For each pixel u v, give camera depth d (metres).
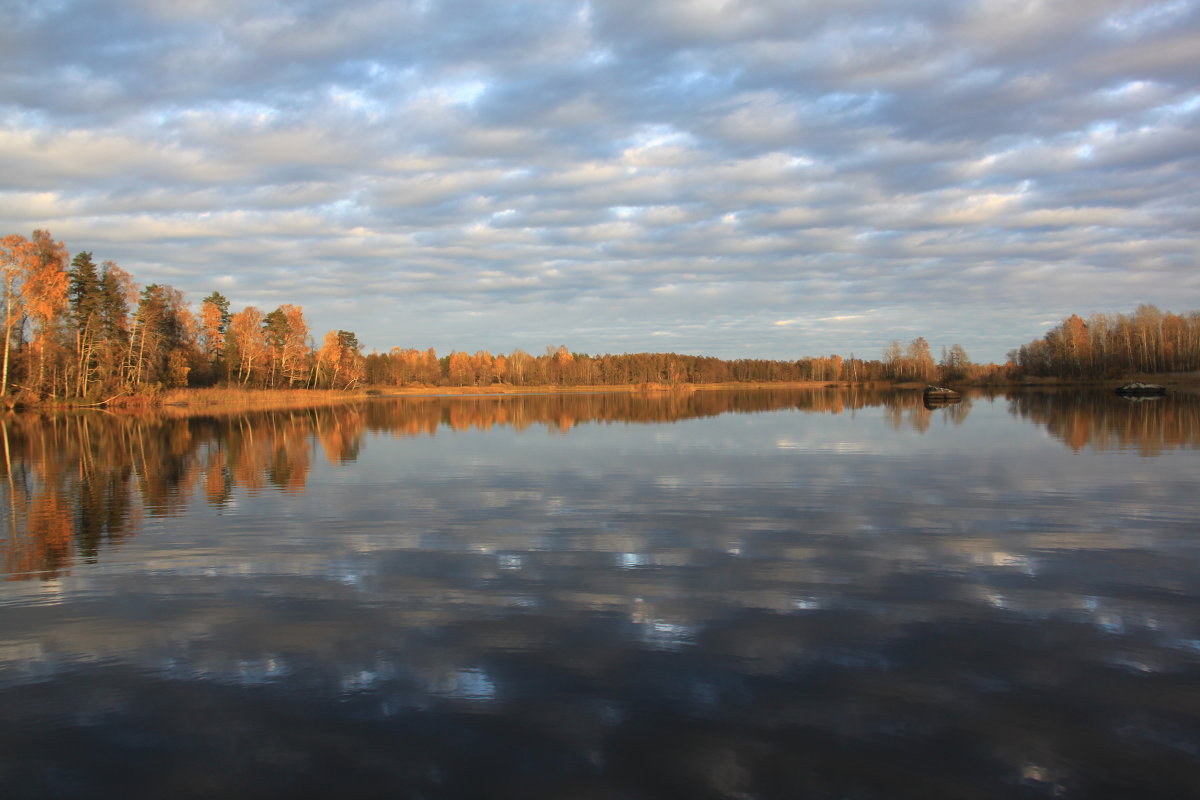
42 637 8.05
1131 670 6.88
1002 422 38.44
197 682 6.87
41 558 11.41
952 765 5.36
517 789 5.14
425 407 73.50
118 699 6.55
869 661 7.14
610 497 16.50
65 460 24.95
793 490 17.12
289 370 104.94
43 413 57.09
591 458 24.25
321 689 6.68
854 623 8.17
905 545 11.70
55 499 16.88
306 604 9.05
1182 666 6.96
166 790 5.20
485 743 5.73
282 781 5.28
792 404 70.94
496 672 6.99
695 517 14.12
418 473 20.97
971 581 9.70
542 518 14.18
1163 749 5.54
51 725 6.12
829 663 7.10
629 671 6.97
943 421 40.47
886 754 5.50
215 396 77.12
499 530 13.15
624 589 9.52
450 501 16.20
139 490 18.16
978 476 18.92
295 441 32.28
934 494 16.33
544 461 23.58
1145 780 5.16
